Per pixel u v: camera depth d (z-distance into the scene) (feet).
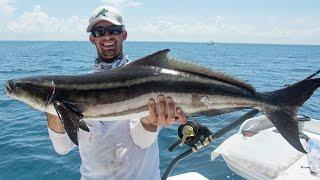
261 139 6.35
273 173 5.28
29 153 8.19
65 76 3.10
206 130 3.91
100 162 3.50
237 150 5.99
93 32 3.60
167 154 7.86
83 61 47.34
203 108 3.01
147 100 2.97
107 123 3.53
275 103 3.04
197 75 3.00
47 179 6.94
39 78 3.10
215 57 64.69
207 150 7.76
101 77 3.04
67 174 7.11
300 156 5.60
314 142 5.92
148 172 3.55
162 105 2.94
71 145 3.77
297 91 3.04
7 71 30.48
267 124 6.95
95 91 3.01
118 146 3.49
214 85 3.00
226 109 3.04
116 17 3.59
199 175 5.49
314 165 5.22
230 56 70.59
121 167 3.49
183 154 4.10
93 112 3.04
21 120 11.60
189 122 3.87
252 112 4.03
